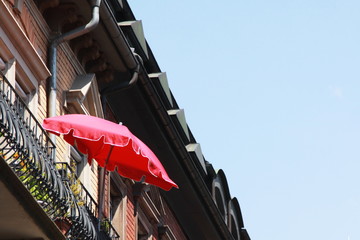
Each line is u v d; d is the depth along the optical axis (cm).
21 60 2561
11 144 2192
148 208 3550
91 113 2955
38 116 2619
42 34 2705
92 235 2408
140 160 2578
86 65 2975
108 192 3089
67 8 2744
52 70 2706
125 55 2964
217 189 4016
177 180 3681
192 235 4084
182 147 3506
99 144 2477
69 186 2419
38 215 2102
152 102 3241
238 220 4375
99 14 2784
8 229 2130
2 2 2445
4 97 2130
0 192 2005
